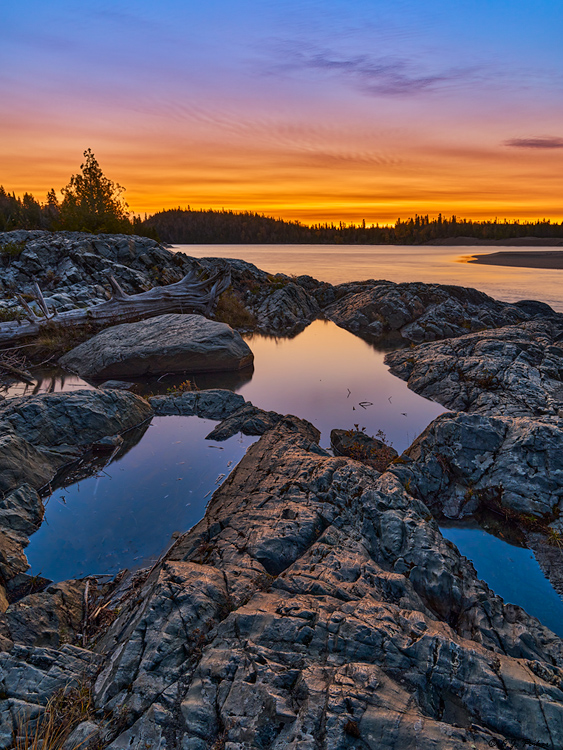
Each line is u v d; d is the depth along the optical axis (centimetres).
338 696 384
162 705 397
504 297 3819
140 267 2673
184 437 1149
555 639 523
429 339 2406
